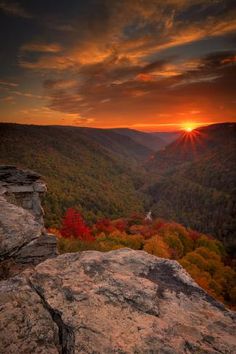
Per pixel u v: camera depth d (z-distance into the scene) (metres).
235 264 87.06
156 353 3.86
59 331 4.35
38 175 17.55
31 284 5.46
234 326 4.57
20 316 4.53
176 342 4.08
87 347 3.91
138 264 6.46
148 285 5.54
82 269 6.09
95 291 5.24
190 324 4.55
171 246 75.44
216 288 57.69
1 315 4.51
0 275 8.35
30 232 7.88
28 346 4.00
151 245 65.50
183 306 5.05
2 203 9.64
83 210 130.25
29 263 9.28
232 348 4.03
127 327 4.36
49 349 3.98
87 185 187.75
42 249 9.70
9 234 7.50
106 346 3.94
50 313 4.70
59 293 5.16
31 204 16.97
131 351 3.88
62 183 165.88
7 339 4.09
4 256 7.15
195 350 3.95
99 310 4.72
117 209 152.75
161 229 91.69
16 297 4.96
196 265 67.12
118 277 5.80
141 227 100.44
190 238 89.31
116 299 5.04
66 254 6.85
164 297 5.28
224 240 133.25
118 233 74.94
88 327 4.30
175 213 173.88
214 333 4.36
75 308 4.74
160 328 4.38
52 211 112.00
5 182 16.56
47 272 5.93
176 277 6.02
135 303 4.98
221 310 5.02
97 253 6.98
